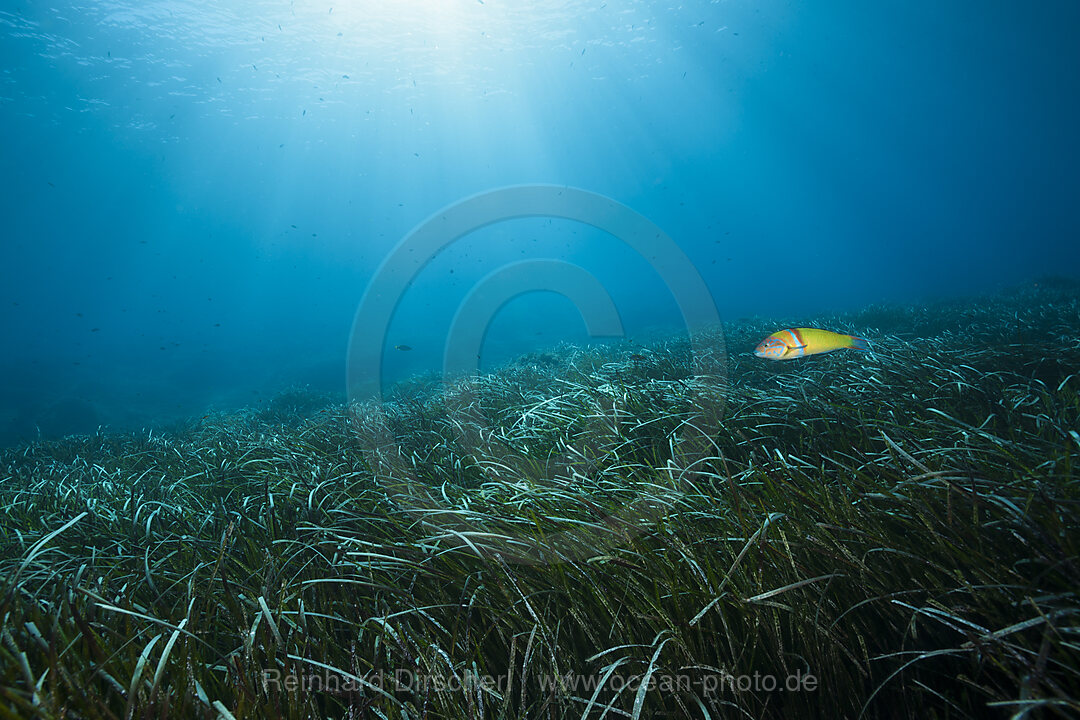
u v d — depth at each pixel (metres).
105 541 3.08
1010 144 75.56
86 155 48.62
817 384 4.45
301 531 2.71
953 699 1.44
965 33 47.34
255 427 8.65
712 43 48.00
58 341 79.75
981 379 3.96
